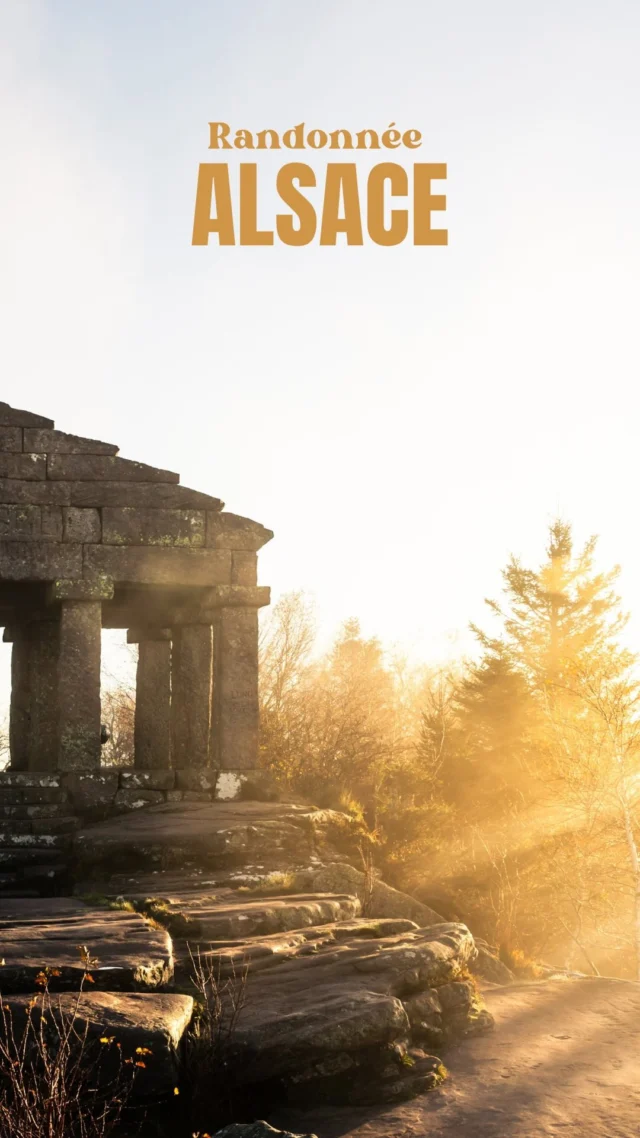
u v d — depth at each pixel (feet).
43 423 61.57
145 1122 25.75
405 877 57.52
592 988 40.45
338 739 92.79
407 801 72.02
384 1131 26.50
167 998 27.40
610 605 120.88
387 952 34.04
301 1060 28.22
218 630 63.31
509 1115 26.96
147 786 59.77
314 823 54.13
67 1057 23.77
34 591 65.98
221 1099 27.43
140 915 36.45
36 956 29.04
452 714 106.32
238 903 40.98
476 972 43.04
